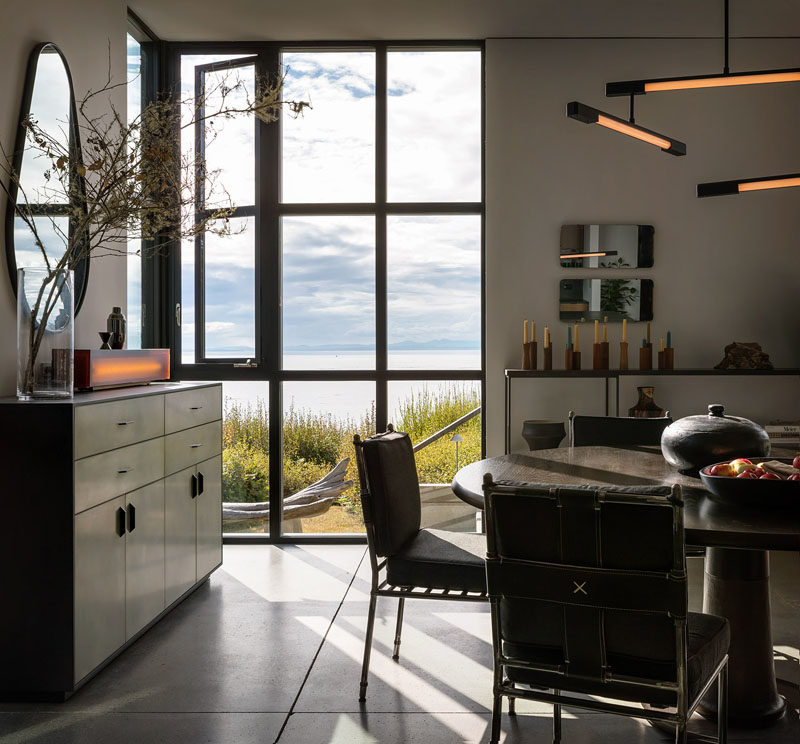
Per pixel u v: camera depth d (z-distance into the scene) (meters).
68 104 3.48
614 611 1.73
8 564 2.59
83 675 2.65
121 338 3.66
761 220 4.77
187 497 3.64
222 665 2.97
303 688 2.76
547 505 1.71
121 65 4.16
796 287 4.76
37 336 2.79
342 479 4.95
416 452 4.92
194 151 4.45
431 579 2.65
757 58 4.71
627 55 4.74
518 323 4.79
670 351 4.52
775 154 4.75
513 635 1.85
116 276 4.05
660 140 3.22
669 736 2.43
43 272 2.85
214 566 4.03
